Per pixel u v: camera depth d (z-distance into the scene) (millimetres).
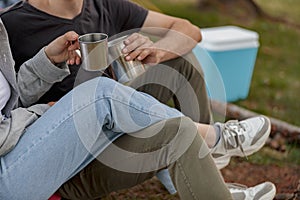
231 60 4215
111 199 2752
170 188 2461
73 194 1981
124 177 1965
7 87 1965
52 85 2246
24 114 1929
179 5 8391
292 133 3604
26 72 2084
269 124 2455
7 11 2289
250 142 2396
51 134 1812
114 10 2561
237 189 2359
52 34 2307
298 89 4984
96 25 2453
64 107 1848
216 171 1950
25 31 2273
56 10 2305
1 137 1794
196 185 1917
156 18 2703
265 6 9070
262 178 3090
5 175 1812
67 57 2039
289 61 6066
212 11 8242
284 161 3328
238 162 3293
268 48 6594
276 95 4719
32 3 2297
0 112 1902
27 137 1845
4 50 1905
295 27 7910
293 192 2822
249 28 7535
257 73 5445
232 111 3951
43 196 1858
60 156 1811
